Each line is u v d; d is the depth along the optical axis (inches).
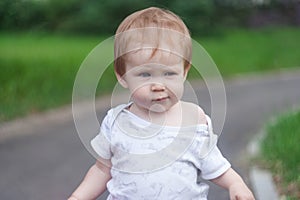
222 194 288.5
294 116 480.4
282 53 1529.3
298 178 295.7
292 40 1732.3
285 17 1920.5
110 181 143.3
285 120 465.4
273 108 657.0
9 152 411.5
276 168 329.4
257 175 326.3
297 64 1393.9
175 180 136.8
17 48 1093.1
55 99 636.1
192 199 138.6
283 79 1101.7
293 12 1907.0
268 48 1603.1
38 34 1461.6
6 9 1264.8
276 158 347.6
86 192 145.8
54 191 312.7
